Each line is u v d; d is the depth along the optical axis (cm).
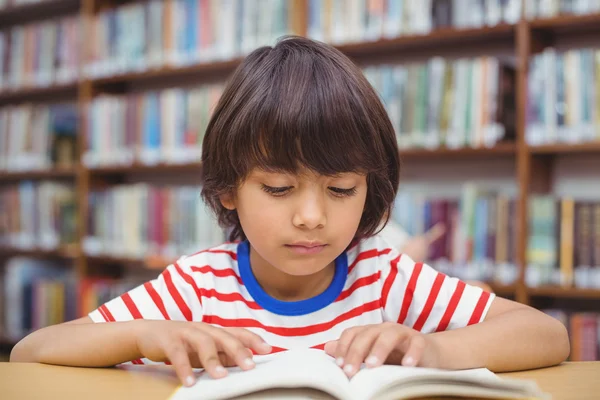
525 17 195
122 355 71
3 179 348
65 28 298
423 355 64
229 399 56
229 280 94
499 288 197
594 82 185
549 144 190
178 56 259
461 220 204
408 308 91
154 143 264
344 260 94
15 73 316
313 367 58
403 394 56
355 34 220
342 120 74
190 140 254
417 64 218
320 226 73
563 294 190
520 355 70
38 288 303
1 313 314
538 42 204
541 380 66
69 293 293
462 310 86
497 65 198
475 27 202
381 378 56
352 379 58
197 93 253
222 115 82
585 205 187
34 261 329
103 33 283
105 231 278
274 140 73
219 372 61
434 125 207
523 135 194
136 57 271
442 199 214
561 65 189
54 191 299
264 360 67
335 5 223
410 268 93
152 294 93
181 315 93
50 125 302
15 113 314
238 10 244
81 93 288
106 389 62
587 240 187
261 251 77
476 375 58
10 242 310
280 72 77
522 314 77
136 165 268
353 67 82
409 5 212
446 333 70
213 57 250
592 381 65
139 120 268
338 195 75
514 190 225
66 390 62
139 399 59
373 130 78
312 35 227
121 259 270
